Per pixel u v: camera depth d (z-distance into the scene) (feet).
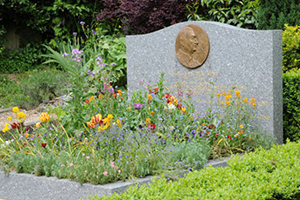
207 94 22.50
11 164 17.38
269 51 19.97
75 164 15.89
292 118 21.44
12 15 40.34
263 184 11.71
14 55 39.83
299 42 23.04
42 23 40.96
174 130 19.08
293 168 13.05
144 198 11.12
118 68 30.04
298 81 20.98
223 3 29.45
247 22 28.60
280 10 25.77
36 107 30.45
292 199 12.00
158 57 24.57
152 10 32.19
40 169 16.35
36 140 18.56
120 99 20.80
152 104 20.34
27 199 16.42
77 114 19.30
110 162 15.65
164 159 16.28
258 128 20.36
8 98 32.09
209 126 19.40
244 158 13.96
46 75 32.76
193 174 12.80
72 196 15.24
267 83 20.11
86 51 33.14
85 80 21.21
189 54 23.03
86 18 41.45
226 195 10.86
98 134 16.67
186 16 31.76
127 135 17.34
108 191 14.38
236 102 20.71
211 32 22.08
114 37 36.01
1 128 25.45
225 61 21.62
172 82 24.07
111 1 35.35
